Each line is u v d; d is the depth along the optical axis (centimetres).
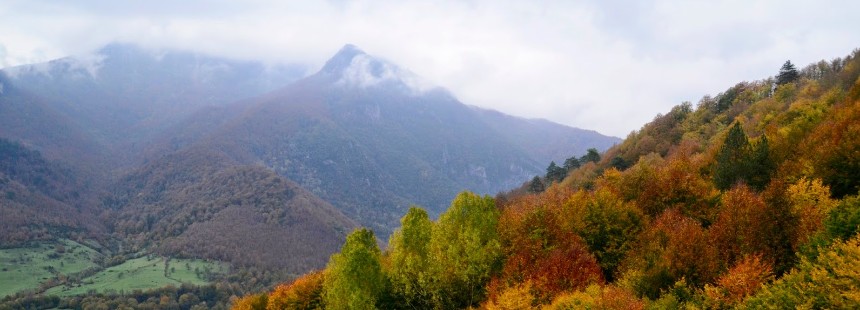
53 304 18238
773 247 2912
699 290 2697
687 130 10931
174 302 18775
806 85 9100
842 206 2861
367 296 3841
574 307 2734
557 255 3341
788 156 4659
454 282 3716
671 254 3002
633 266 3241
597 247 3969
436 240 3950
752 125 8000
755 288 2509
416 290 3866
